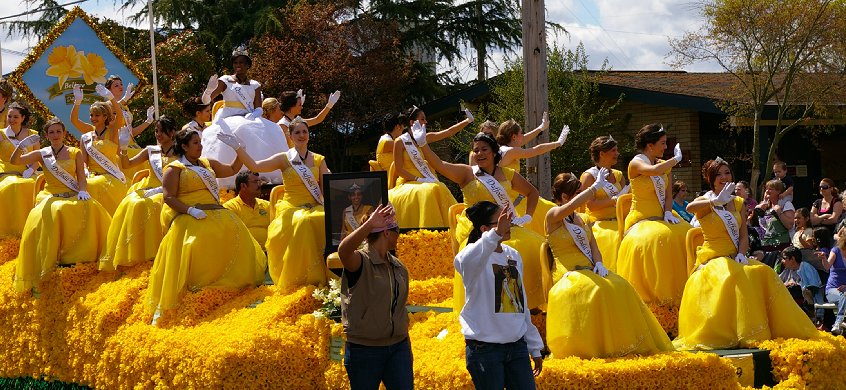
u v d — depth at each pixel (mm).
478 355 5844
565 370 6414
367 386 6105
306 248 8367
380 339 6090
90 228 10242
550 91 20312
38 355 9930
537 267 7473
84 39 15258
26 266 10172
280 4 28641
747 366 6961
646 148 8562
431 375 6625
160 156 10000
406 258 8836
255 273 9156
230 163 10719
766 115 17828
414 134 7582
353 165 26281
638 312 6891
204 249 8812
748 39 17281
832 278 9734
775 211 11430
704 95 17984
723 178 7703
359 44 25578
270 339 7621
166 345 8164
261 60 24781
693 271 7781
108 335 9078
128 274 9781
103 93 10969
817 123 18000
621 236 8648
